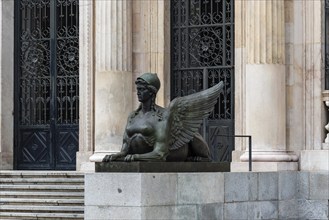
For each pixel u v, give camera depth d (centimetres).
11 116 4041
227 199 2811
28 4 4044
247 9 3362
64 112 3962
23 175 3506
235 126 3506
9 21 4044
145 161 2548
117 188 2519
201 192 2691
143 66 3647
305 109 3362
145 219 2492
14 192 3366
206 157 2750
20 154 4044
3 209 3278
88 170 3562
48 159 3984
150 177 2512
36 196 3331
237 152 3456
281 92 3331
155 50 3650
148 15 3650
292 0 3378
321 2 3362
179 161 2667
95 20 3700
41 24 4019
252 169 3291
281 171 3173
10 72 4041
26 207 3250
